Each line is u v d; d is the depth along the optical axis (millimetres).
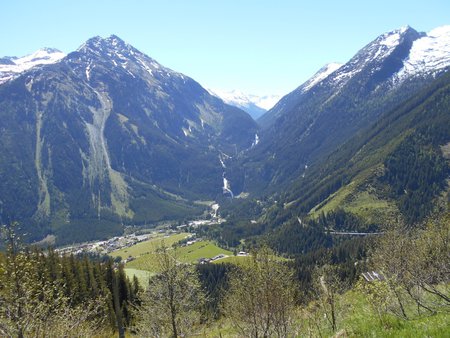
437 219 23719
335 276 35688
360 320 18031
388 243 25234
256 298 20391
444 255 21609
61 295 18625
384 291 22500
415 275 21375
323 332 24344
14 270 16234
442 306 19438
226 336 30125
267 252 21125
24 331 16531
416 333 12953
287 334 21797
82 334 20516
